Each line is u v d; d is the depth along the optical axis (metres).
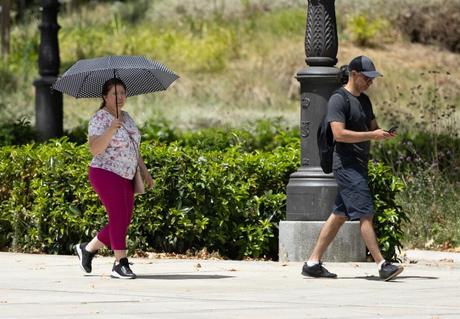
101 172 24.22
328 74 29.17
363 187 24.00
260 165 31.12
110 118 24.20
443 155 42.06
